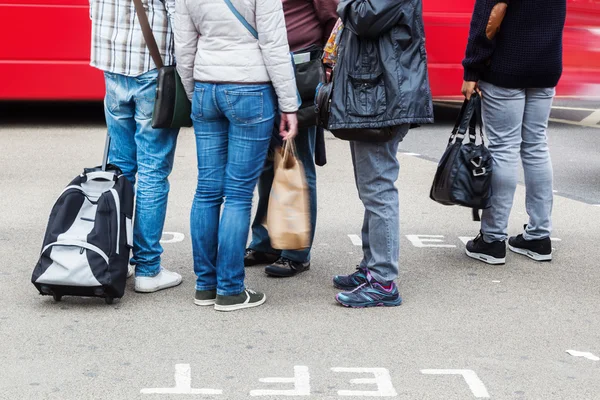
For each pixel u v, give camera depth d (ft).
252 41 22.65
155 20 24.13
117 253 23.43
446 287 26.27
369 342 21.79
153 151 24.84
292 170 23.72
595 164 47.83
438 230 32.76
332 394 18.83
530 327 23.11
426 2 56.85
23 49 53.88
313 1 25.43
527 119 28.48
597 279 27.35
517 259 29.35
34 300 24.45
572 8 61.16
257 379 19.51
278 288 25.96
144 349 21.11
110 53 24.45
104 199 23.54
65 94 54.65
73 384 19.12
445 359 20.85
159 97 23.84
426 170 44.39
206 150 23.67
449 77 57.67
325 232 32.19
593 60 61.87
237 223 23.50
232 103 22.72
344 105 22.53
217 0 22.40
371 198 23.98
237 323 22.97
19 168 42.91
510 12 26.99
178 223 32.94
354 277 25.76
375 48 22.48
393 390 19.07
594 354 21.35
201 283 24.31
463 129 27.61
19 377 19.43
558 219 35.01
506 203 28.27
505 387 19.38
